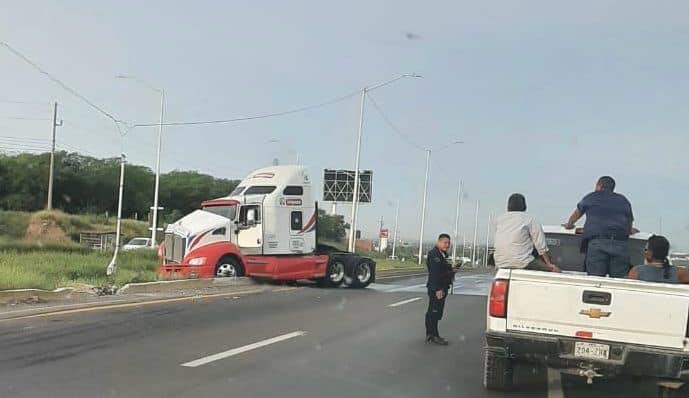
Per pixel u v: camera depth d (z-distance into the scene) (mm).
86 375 8719
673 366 7355
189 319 14117
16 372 8766
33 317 13312
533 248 9367
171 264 23594
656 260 8344
